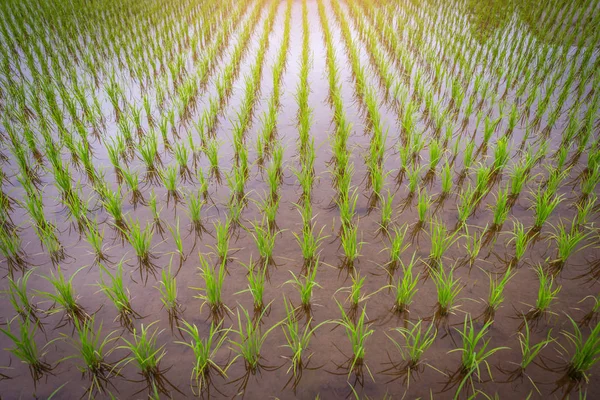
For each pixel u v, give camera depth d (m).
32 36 6.08
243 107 4.41
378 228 2.98
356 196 3.11
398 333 2.25
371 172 3.50
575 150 3.65
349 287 2.53
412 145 3.74
